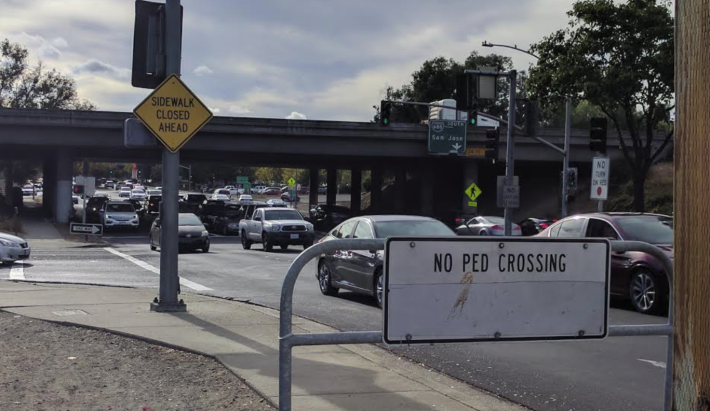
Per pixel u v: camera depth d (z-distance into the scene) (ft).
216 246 112.27
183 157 200.13
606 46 88.38
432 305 12.71
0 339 28.78
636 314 38.70
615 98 89.35
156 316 34.30
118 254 89.25
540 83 95.76
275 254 90.58
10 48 261.65
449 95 271.90
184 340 28.30
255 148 161.58
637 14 85.81
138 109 34.40
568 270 13.51
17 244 72.33
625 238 40.83
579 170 192.65
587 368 26.50
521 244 13.20
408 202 235.61
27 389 21.44
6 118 147.33
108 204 163.02
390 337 12.54
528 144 170.91
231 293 48.67
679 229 8.16
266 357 25.52
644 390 23.30
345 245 12.67
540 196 211.61
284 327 12.53
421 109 276.21
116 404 20.10
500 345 30.63
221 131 157.48
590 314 13.67
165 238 36.04
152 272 65.05
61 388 21.67
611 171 172.76
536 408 21.06
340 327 34.01
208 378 22.88
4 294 42.86
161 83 34.78
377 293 40.75
